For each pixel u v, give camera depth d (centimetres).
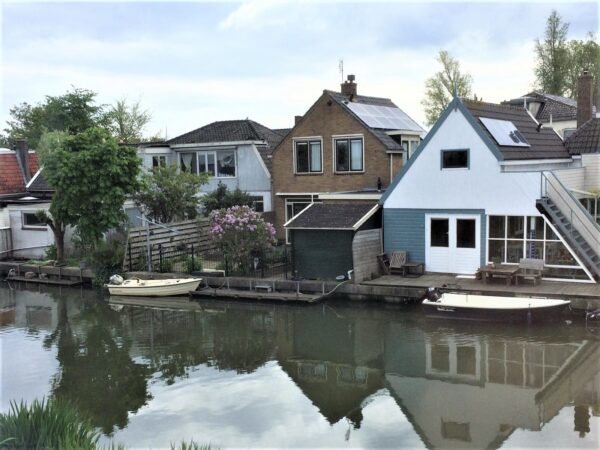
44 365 1547
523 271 1911
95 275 2539
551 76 4775
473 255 2067
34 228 2983
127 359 1580
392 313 1919
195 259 2500
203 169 3312
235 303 2145
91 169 2525
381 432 1104
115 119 5497
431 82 5094
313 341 1684
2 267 2798
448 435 1081
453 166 2080
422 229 2155
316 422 1153
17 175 3659
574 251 1914
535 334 1631
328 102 2822
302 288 2122
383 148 2692
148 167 3275
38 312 2161
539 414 1159
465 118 2038
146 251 2559
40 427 856
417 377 1380
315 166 2894
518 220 1991
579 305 1697
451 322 1772
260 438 1086
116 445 1059
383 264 2173
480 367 1421
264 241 2342
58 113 4622
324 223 2134
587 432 1076
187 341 1730
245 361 1536
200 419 1177
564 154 2436
